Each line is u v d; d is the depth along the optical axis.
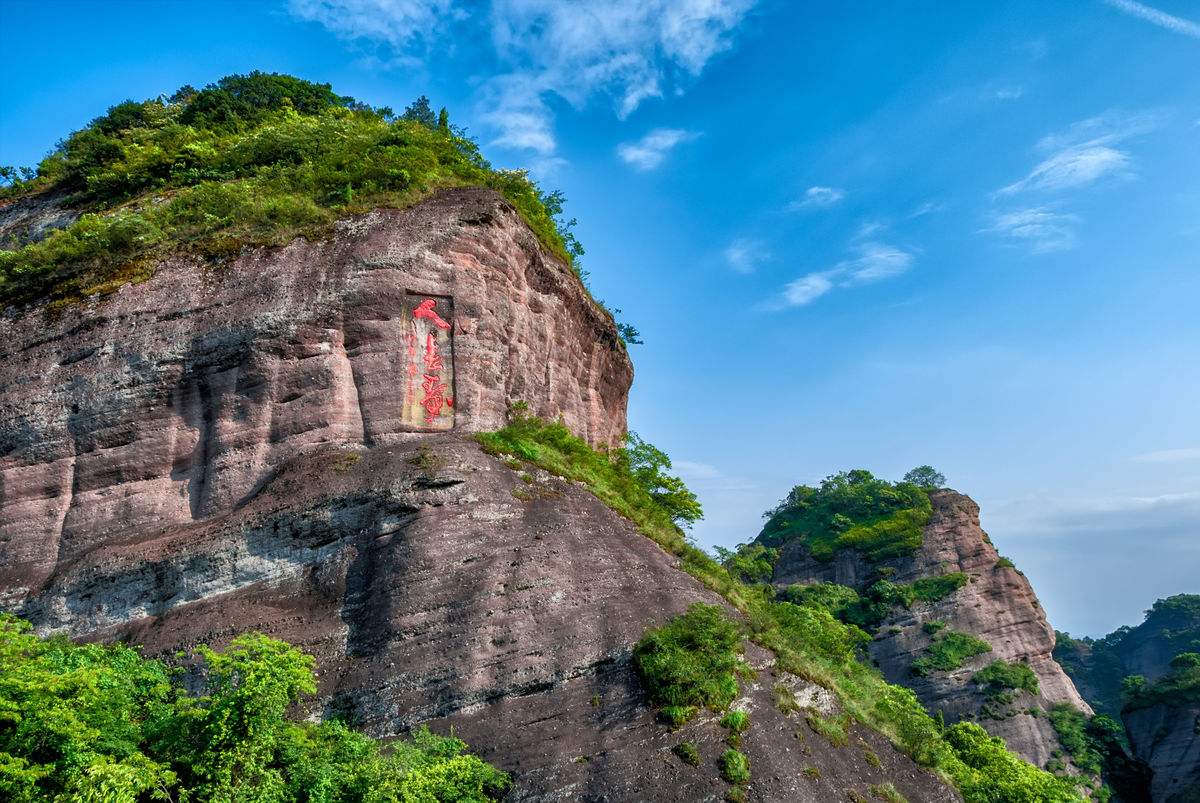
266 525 21.92
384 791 14.53
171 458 24.25
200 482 23.98
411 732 17.52
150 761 13.97
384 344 25.23
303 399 24.41
